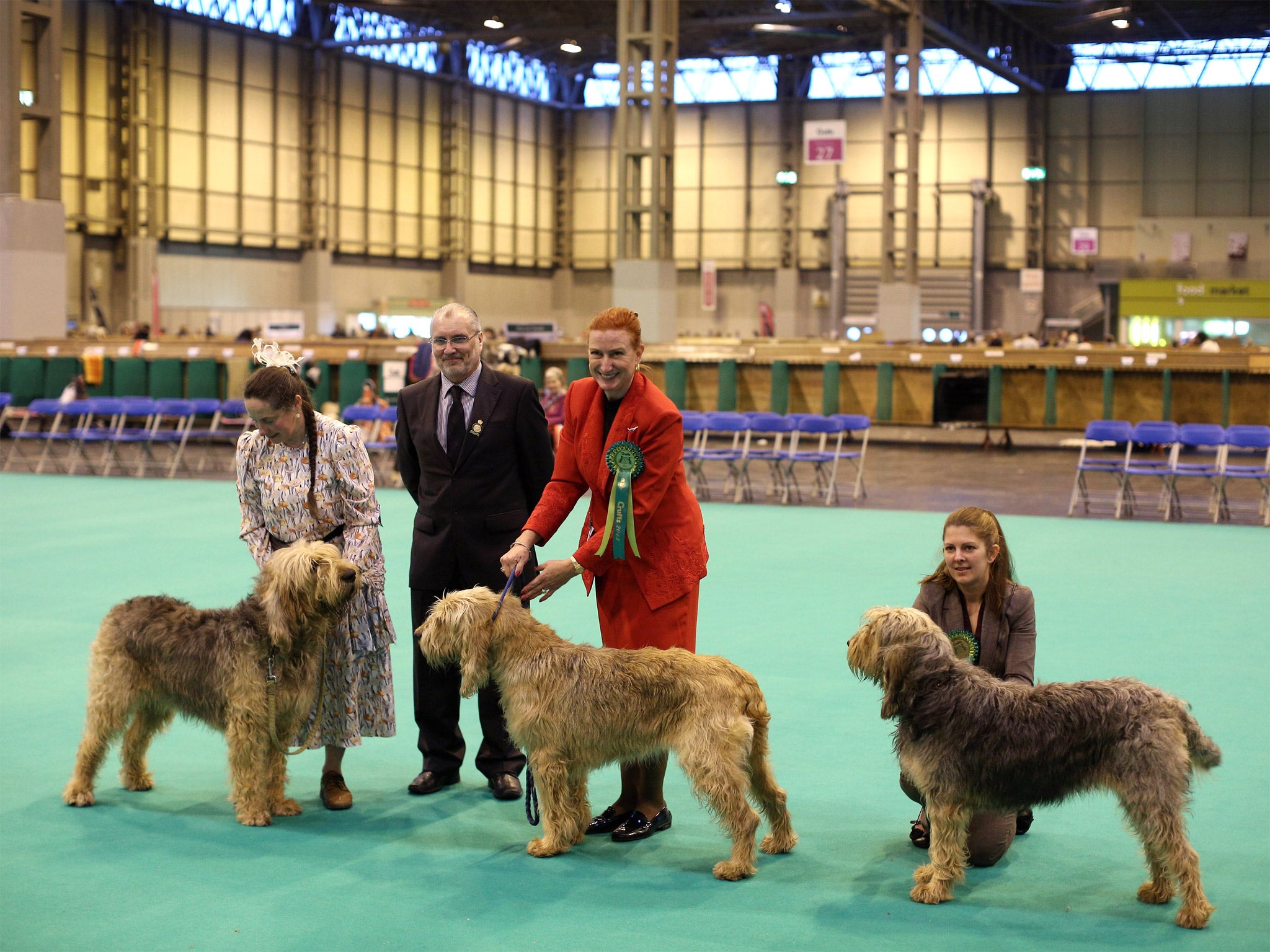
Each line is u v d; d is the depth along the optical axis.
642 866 4.15
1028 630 4.20
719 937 3.57
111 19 31.36
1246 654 7.12
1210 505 13.97
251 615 4.39
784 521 13.09
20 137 21.94
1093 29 39.53
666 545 4.37
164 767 5.21
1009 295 41.56
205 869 4.09
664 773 4.52
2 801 4.75
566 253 46.25
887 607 3.85
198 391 22.23
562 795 4.17
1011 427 22.95
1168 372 21.41
